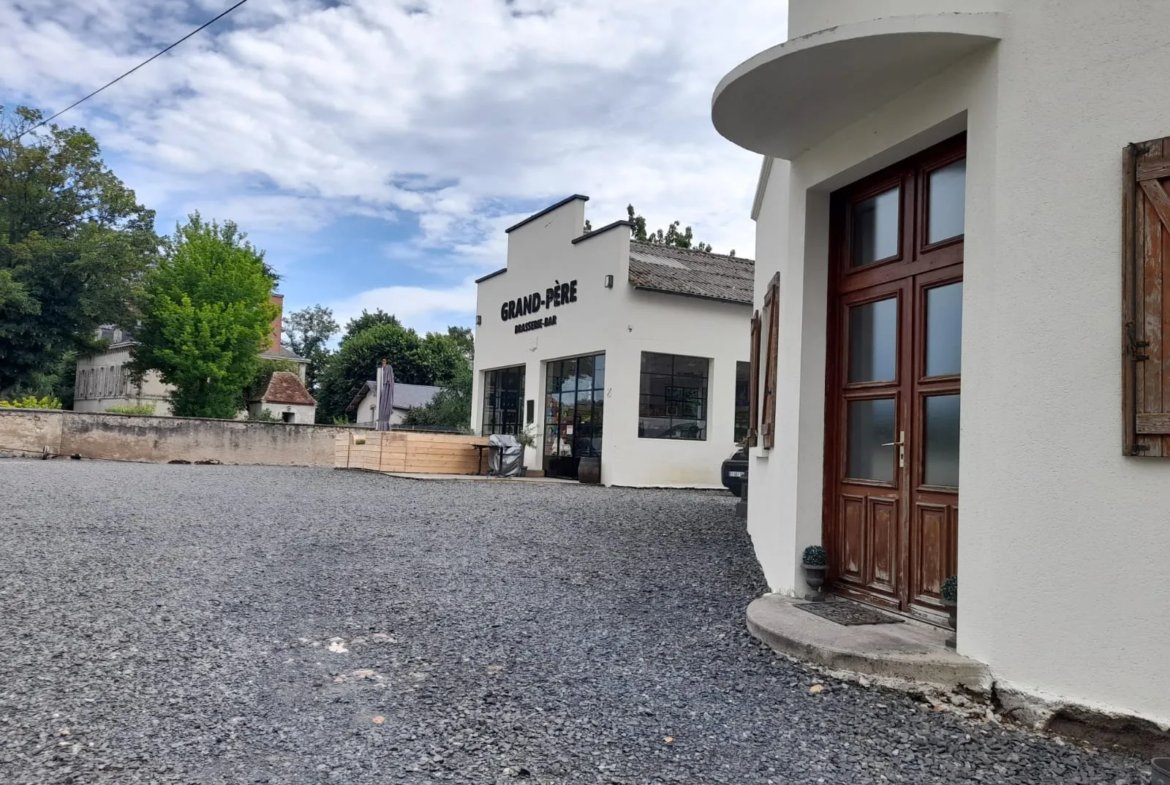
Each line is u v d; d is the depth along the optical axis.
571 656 4.83
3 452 20.39
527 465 21.45
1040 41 4.15
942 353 5.12
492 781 3.14
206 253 41.81
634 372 18.73
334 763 3.25
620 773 3.26
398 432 20.62
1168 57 3.72
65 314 38.25
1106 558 3.77
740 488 14.12
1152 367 3.64
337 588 6.36
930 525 5.10
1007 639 4.07
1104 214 3.87
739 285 20.98
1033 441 4.04
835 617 5.26
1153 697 3.60
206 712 3.74
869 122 5.41
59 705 3.74
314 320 96.38
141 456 21.95
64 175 40.47
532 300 21.89
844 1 5.22
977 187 4.45
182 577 6.47
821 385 6.05
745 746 3.56
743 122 5.61
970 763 3.47
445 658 4.71
